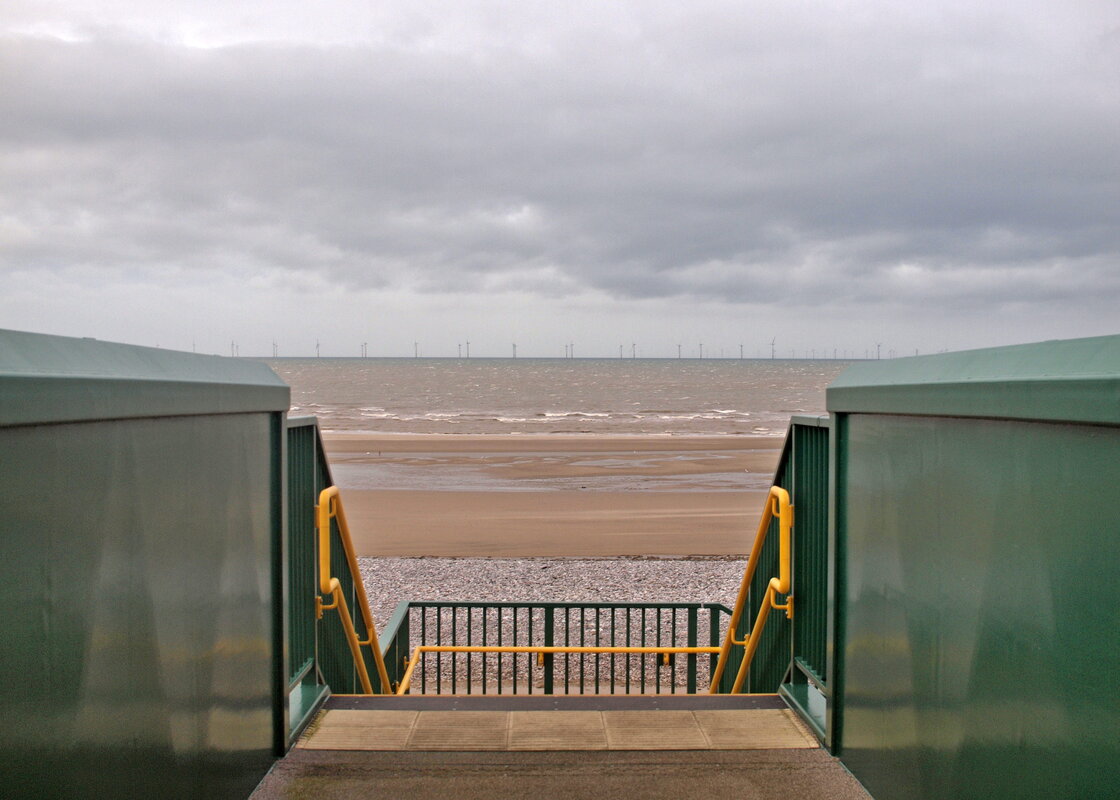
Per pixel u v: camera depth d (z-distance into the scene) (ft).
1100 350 6.34
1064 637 6.47
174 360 8.72
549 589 45.34
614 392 395.96
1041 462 6.77
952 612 8.35
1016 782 7.15
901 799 9.72
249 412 10.52
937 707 8.71
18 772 5.55
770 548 16.44
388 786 11.33
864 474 10.97
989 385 7.38
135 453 7.30
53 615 5.99
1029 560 6.95
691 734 13.15
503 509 74.79
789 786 11.38
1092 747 6.12
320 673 14.83
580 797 11.13
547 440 148.97
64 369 6.37
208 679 9.12
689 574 49.16
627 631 25.38
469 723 13.52
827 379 568.82
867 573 10.85
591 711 14.10
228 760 9.82
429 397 346.13
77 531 6.31
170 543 8.07
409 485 90.74
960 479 8.16
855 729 11.49
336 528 15.55
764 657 17.06
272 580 11.68
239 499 10.20
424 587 45.91
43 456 5.86
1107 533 5.95
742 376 632.38
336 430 176.76
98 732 6.62
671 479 96.32
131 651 7.22
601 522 68.44
